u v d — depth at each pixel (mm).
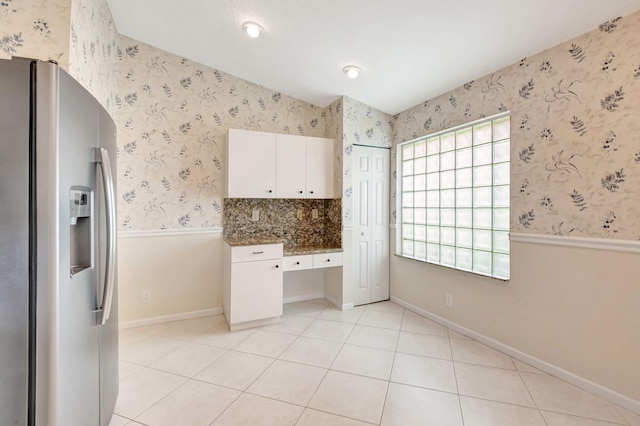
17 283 873
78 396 1052
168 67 2896
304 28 2236
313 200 3650
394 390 1884
